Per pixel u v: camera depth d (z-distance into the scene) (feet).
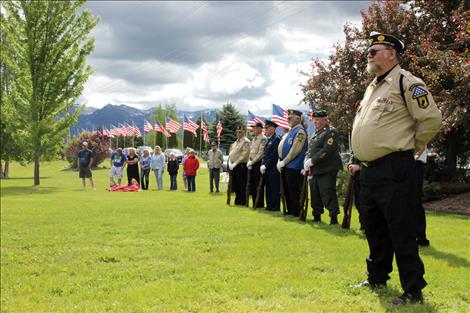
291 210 34.37
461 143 52.49
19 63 89.76
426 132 13.94
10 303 15.52
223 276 17.57
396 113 14.24
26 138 84.64
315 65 56.34
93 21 89.51
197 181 91.81
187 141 221.46
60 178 111.55
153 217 33.83
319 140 29.94
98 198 52.06
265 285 16.17
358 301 14.35
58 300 15.67
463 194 43.34
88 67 89.86
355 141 14.94
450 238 24.32
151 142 282.15
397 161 14.16
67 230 28.48
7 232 28.07
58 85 87.25
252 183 41.09
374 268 15.71
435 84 38.55
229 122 190.49
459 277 16.70
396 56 14.55
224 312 13.73
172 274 18.26
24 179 109.81
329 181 29.81
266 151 37.63
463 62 37.27
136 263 20.10
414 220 14.19
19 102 86.84
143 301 14.98
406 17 47.24
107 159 213.66
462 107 37.29
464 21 38.68
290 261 19.65
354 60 52.90
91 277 18.15
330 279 16.83
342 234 25.80
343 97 51.78
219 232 26.84
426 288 15.48
